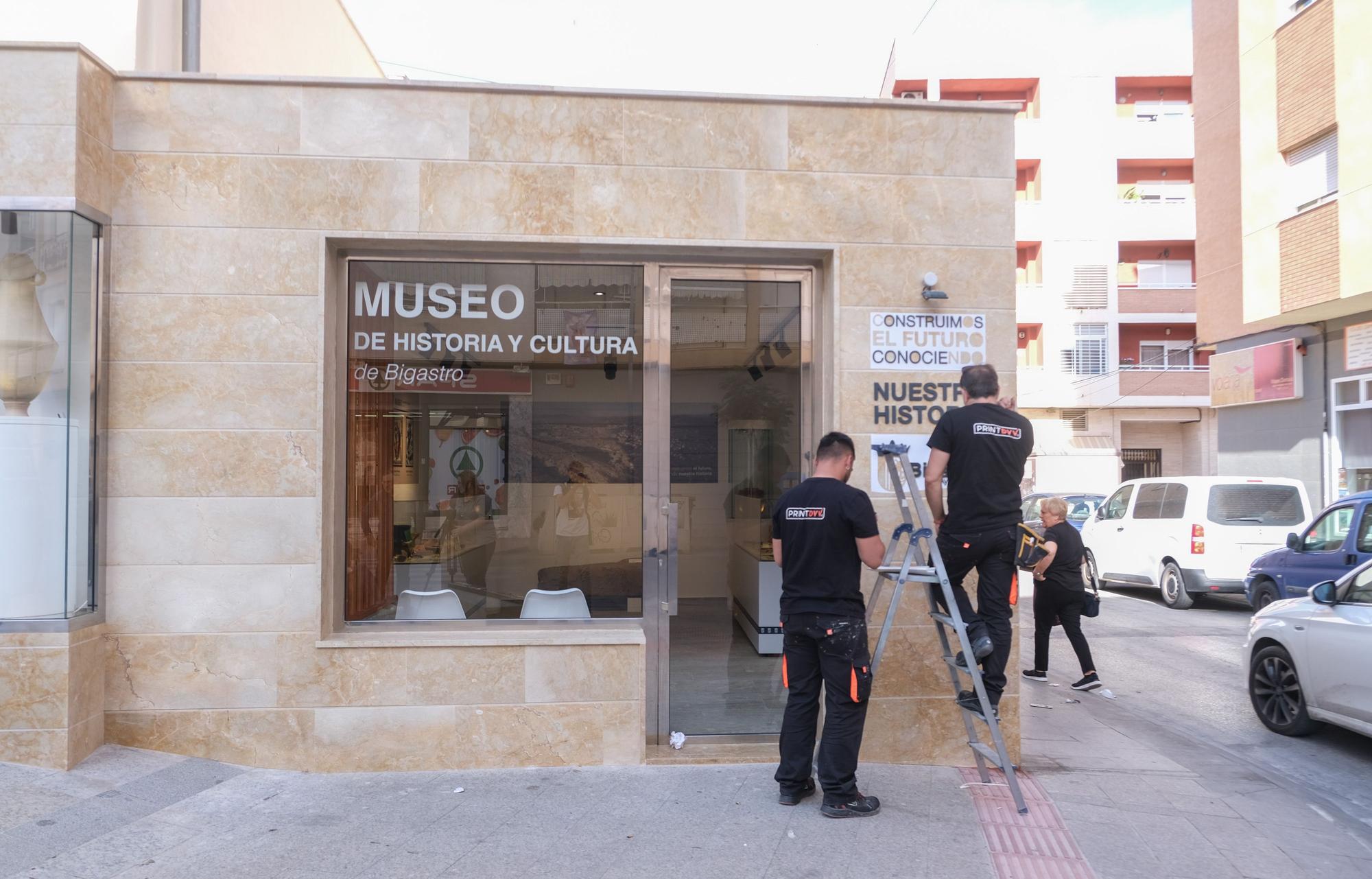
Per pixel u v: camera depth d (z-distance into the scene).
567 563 5.86
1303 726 7.05
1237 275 18.78
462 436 5.86
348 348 5.76
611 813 4.76
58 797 4.63
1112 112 32.75
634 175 5.67
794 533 4.80
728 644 5.95
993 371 5.11
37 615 5.15
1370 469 16.08
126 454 5.35
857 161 5.78
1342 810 5.48
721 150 5.71
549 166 5.63
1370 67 14.73
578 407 5.90
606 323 5.91
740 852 4.30
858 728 4.75
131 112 5.41
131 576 5.34
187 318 5.40
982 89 33.41
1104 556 15.95
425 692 5.42
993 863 4.25
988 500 4.94
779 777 4.89
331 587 5.56
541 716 5.48
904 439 5.73
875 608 5.53
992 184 5.85
